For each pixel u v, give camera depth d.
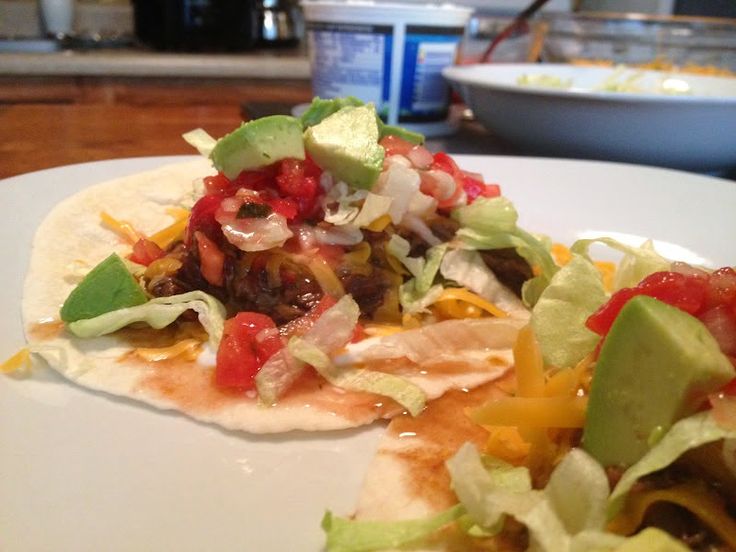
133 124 0.54
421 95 0.49
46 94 0.69
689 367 0.15
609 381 0.17
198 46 0.93
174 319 0.25
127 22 1.04
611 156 0.44
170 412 0.21
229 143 0.26
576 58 0.66
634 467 0.16
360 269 0.27
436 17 0.47
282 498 0.18
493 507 0.16
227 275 0.26
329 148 0.27
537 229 0.34
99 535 0.16
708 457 0.16
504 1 0.82
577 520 0.16
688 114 0.40
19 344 0.23
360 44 0.47
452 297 0.28
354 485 0.19
